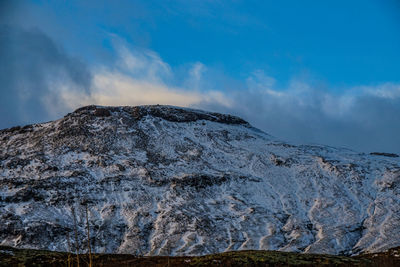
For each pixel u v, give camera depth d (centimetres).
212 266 7200
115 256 8606
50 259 7262
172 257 8806
